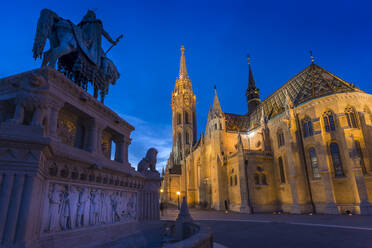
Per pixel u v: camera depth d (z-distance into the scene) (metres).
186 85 122.62
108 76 12.24
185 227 12.11
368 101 37.94
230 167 50.50
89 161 8.11
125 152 12.40
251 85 82.12
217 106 60.09
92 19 11.59
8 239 4.93
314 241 13.73
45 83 6.52
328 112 38.84
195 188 74.69
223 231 19.28
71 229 7.37
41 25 8.22
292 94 49.66
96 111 9.90
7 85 7.32
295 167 39.16
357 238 14.20
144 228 11.86
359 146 35.88
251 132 58.72
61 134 8.55
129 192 11.80
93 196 8.70
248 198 43.19
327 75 45.12
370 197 32.84
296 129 41.66
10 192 5.21
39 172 5.82
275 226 21.64
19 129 5.57
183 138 110.81
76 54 10.20
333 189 35.53
